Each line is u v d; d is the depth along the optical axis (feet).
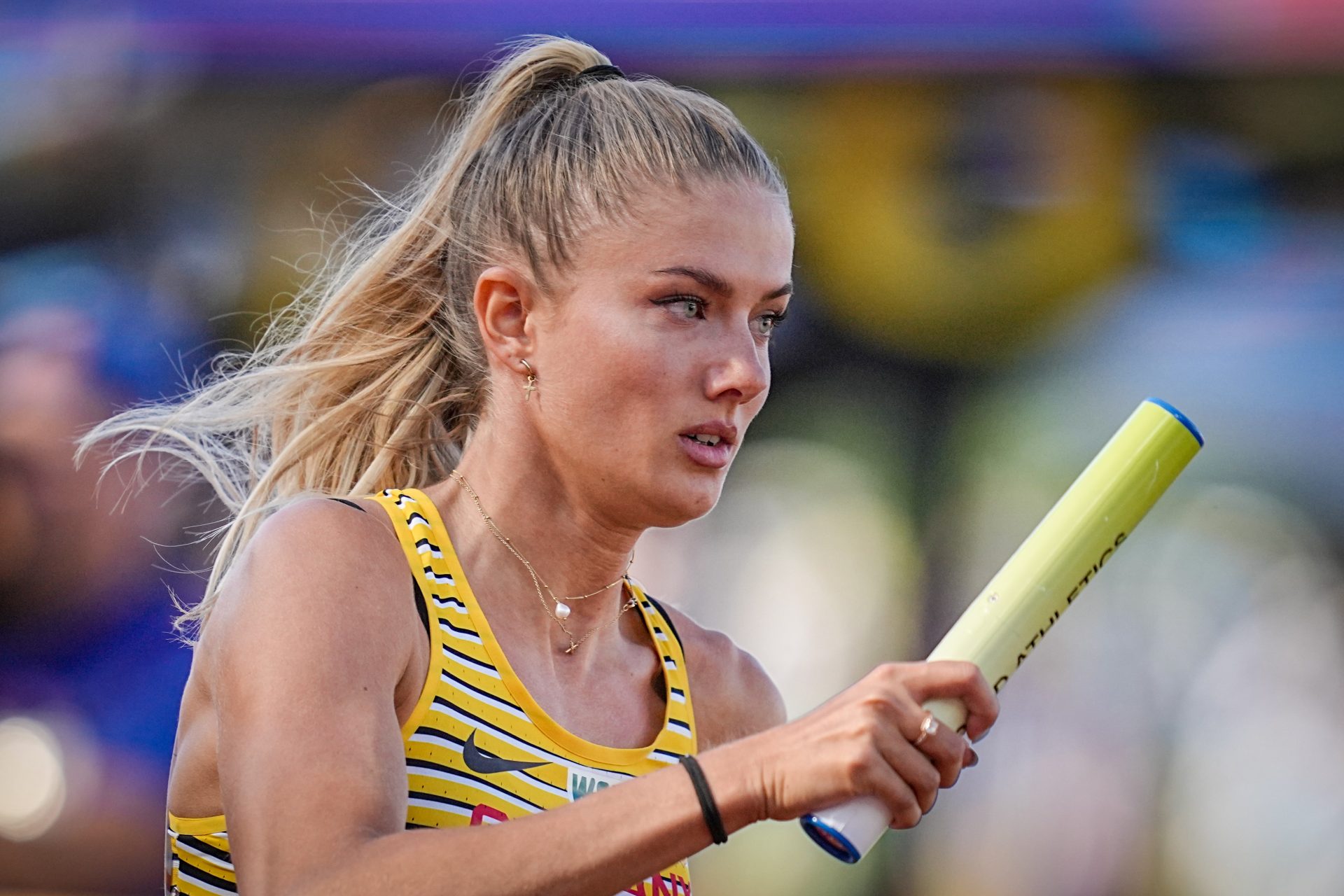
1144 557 77.10
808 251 83.35
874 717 17.90
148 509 76.18
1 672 74.69
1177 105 82.53
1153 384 82.12
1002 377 82.79
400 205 27.99
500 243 23.86
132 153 83.35
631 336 22.44
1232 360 82.12
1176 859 71.31
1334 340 81.66
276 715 19.03
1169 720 73.36
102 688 74.79
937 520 80.74
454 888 17.21
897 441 81.76
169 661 75.00
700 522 79.87
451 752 21.29
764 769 17.81
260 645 19.74
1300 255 82.89
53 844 72.64
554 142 23.54
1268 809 71.15
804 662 77.87
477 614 22.27
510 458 23.57
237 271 82.64
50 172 82.84
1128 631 75.10
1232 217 83.15
